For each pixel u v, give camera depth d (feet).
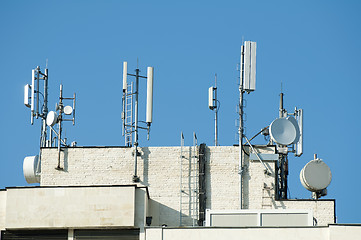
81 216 225.97
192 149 247.91
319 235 211.82
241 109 249.34
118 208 225.76
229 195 243.81
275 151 246.88
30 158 254.47
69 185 238.89
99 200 226.58
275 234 212.64
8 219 226.79
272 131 245.65
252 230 213.46
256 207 242.58
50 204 227.20
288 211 223.10
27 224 226.38
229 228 214.07
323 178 244.01
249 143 246.68
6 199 228.63
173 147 248.52
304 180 244.42
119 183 247.29
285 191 260.21
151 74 252.01
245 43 250.78
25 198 228.02
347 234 210.59
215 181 245.24
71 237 226.38
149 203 243.40
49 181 249.55
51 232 227.40
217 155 247.29
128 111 254.27
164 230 215.51
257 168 245.65
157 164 247.70
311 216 222.07
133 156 248.73
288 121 246.68
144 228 220.43
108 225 224.94
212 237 214.07
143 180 246.68
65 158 250.78
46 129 261.44
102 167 249.14
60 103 258.57
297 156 255.50
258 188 244.22
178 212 243.19
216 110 256.32
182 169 246.68
